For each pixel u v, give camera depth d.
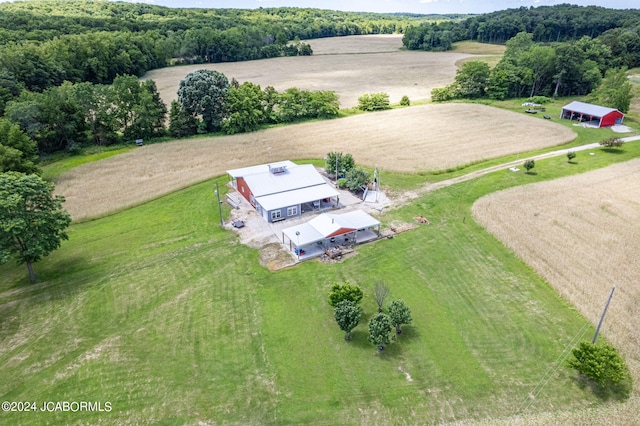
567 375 27.75
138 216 52.38
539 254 41.56
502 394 26.50
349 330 30.75
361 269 40.53
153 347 31.12
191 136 84.94
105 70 121.12
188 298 36.78
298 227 44.94
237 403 26.36
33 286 38.81
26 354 30.67
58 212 38.72
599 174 61.50
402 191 58.59
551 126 87.44
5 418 25.64
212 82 84.75
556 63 111.69
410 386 27.31
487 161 69.88
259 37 188.75
